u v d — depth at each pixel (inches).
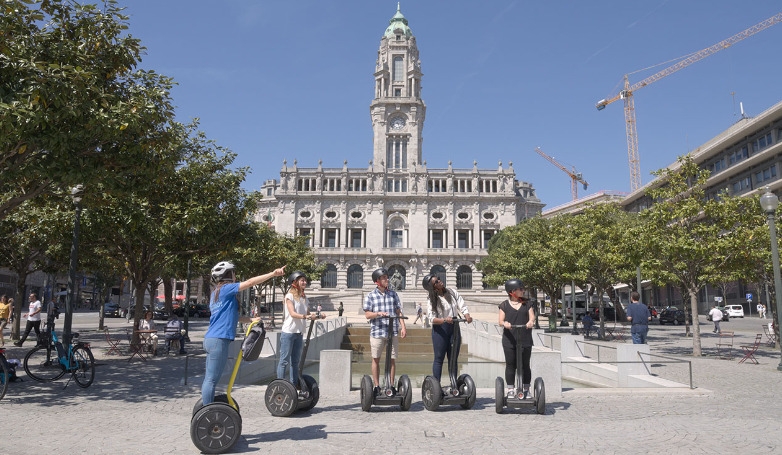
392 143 4101.9
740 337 1314.0
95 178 504.7
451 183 3880.4
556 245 1398.9
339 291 3415.4
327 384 472.1
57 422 356.5
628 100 5511.8
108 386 522.9
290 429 329.1
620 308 2118.6
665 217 867.4
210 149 895.1
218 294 288.0
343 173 3882.9
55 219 752.3
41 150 497.4
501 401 376.5
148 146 551.2
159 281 1571.1
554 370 470.6
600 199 4869.6
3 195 767.7
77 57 510.6
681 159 920.3
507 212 3841.0
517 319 385.4
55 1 532.1
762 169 2532.0
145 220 749.9
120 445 291.4
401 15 4446.4
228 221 898.7
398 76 4252.0
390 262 3757.4
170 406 422.6
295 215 3816.4
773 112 2374.5
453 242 3791.8
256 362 589.9
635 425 344.2
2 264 1037.2
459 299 402.0
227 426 273.6
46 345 577.9
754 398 467.5
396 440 303.4
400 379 392.8
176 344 862.5
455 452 279.1
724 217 864.3
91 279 3440.0
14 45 462.3
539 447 289.0
